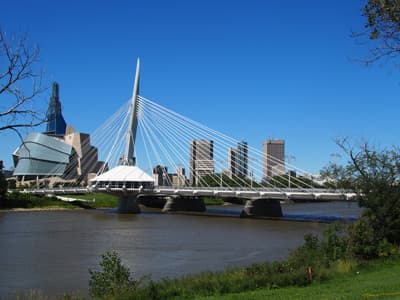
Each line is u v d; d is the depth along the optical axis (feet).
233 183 458.09
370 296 54.13
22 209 397.39
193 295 64.49
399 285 62.49
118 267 69.56
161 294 64.08
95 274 73.46
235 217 325.62
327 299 53.98
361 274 75.92
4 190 405.80
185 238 187.93
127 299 61.57
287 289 65.98
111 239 183.21
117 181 378.32
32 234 201.57
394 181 98.53
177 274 110.01
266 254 143.43
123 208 373.40
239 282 69.46
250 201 333.21
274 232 214.28
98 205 453.58
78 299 69.26
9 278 106.11
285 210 433.07
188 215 344.08
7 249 153.99
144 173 390.42
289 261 84.17
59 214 347.15
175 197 407.64
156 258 135.33
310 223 270.05
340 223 96.37
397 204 93.35
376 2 50.75
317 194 287.48
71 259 133.18
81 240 179.63
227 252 147.95
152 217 318.86
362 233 89.66
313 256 88.33
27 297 86.58
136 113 425.69
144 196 442.91
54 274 110.63
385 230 92.99
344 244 92.38
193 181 503.20
